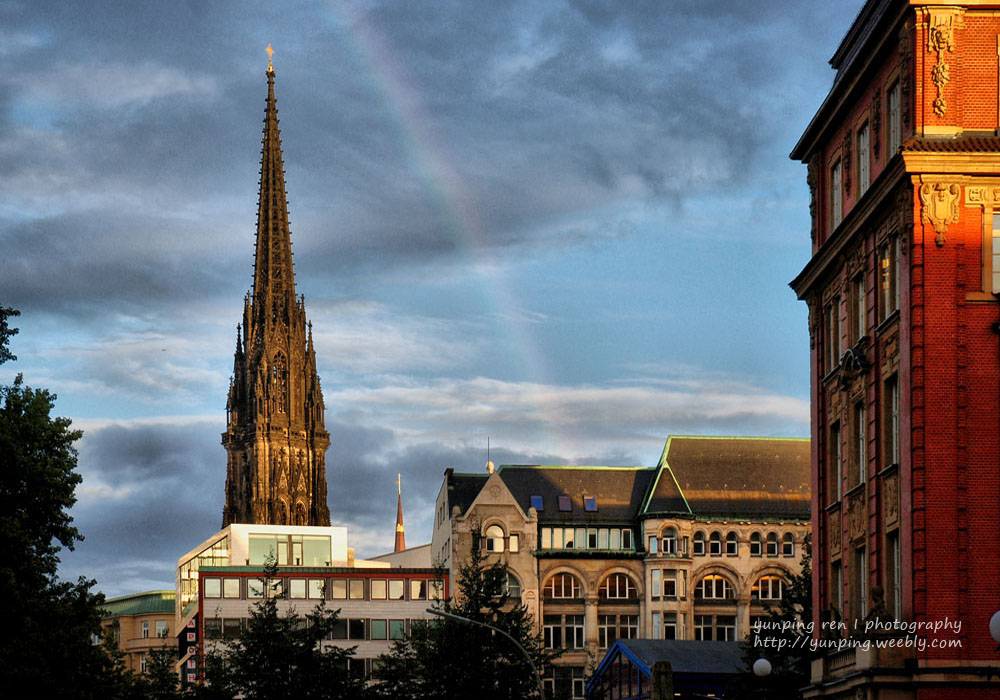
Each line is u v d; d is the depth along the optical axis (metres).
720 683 88.44
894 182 51.69
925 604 49.41
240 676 83.75
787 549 140.38
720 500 141.12
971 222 50.53
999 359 50.19
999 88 50.84
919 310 50.34
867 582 55.31
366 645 140.62
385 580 142.25
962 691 48.78
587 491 143.88
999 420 50.06
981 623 49.31
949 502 49.66
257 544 173.38
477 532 135.50
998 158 50.06
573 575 139.75
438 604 89.81
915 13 51.12
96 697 71.75
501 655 82.94
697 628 139.00
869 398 55.38
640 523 141.25
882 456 54.03
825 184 62.53
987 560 49.50
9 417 72.31
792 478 143.38
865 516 55.62
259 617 86.25
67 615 70.25
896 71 53.25
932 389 50.06
